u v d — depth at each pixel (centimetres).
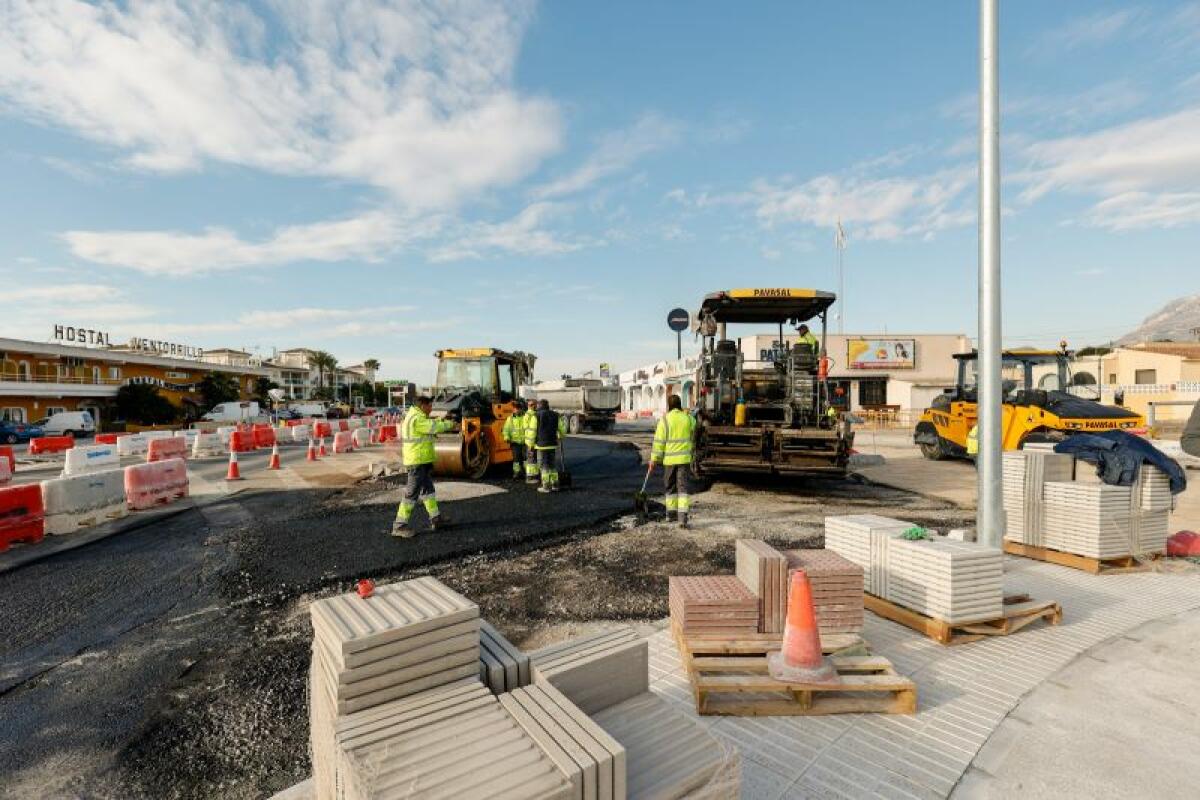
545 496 990
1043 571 548
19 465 1667
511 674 230
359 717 196
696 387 1118
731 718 309
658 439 781
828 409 1016
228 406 4044
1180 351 3062
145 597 524
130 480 902
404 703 205
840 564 378
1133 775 256
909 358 3744
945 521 797
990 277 502
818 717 309
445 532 739
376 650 202
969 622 394
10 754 295
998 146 502
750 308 1092
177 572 595
